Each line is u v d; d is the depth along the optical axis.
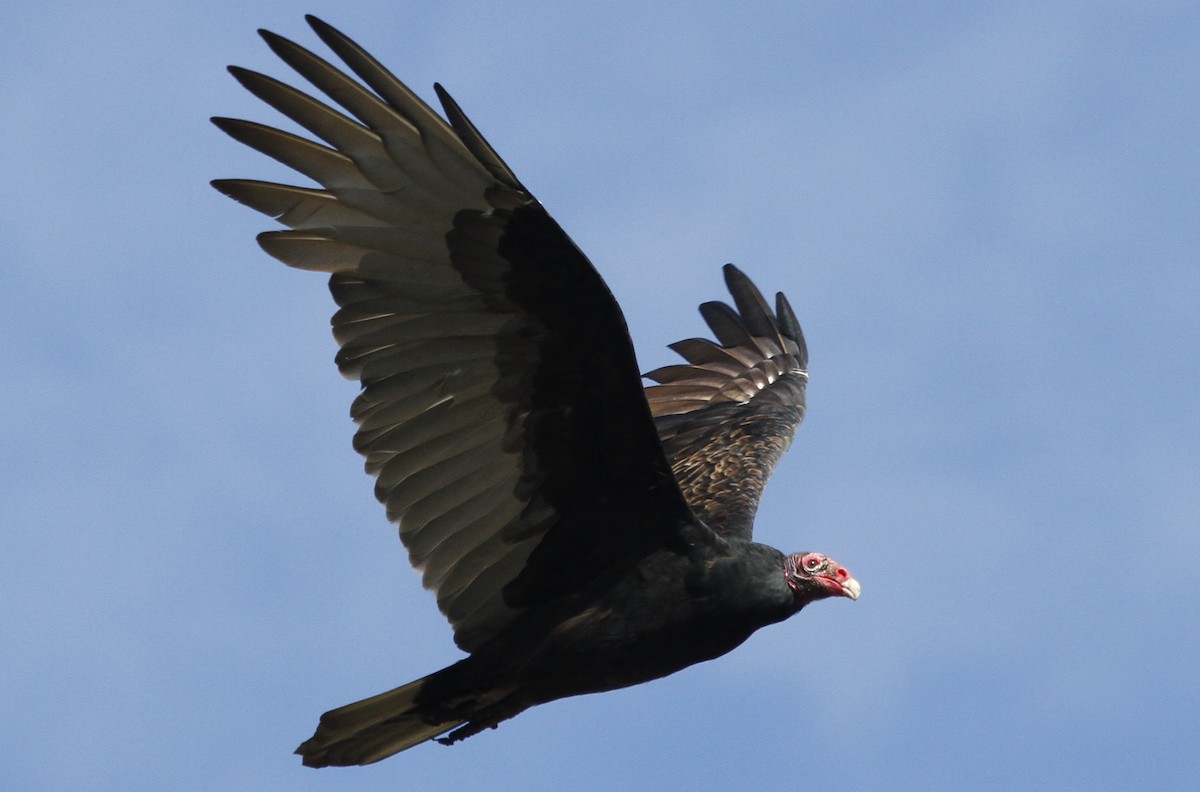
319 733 10.92
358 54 9.54
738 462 13.81
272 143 9.97
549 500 10.78
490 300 10.40
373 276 10.42
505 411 10.59
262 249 10.29
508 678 10.98
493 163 9.84
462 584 10.88
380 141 9.93
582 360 10.42
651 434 10.55
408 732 11.09
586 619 10.89
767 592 11.20
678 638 11.02
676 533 10.94
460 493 10.73
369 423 10.60
